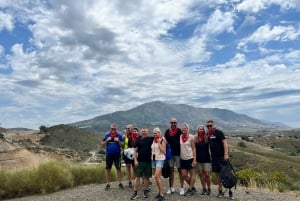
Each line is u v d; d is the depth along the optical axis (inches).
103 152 3132.4
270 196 493.7
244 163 3287.4
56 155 1749.5
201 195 469.1
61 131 4131.4
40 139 3533.5
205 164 465.7
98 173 669.9
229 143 5241.1
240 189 566.9
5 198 528.4
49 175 576.7
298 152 5733.3
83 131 4505.4
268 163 3100.4
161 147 436.8
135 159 453.4
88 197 465.4
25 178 557.9
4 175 553.0
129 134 545.6
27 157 993.5
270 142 6643.7
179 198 446.3
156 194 478.9
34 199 492.7
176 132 472.1
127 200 438.6
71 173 631.8
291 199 477.7
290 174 2802.7
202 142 466.9
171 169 477.1
